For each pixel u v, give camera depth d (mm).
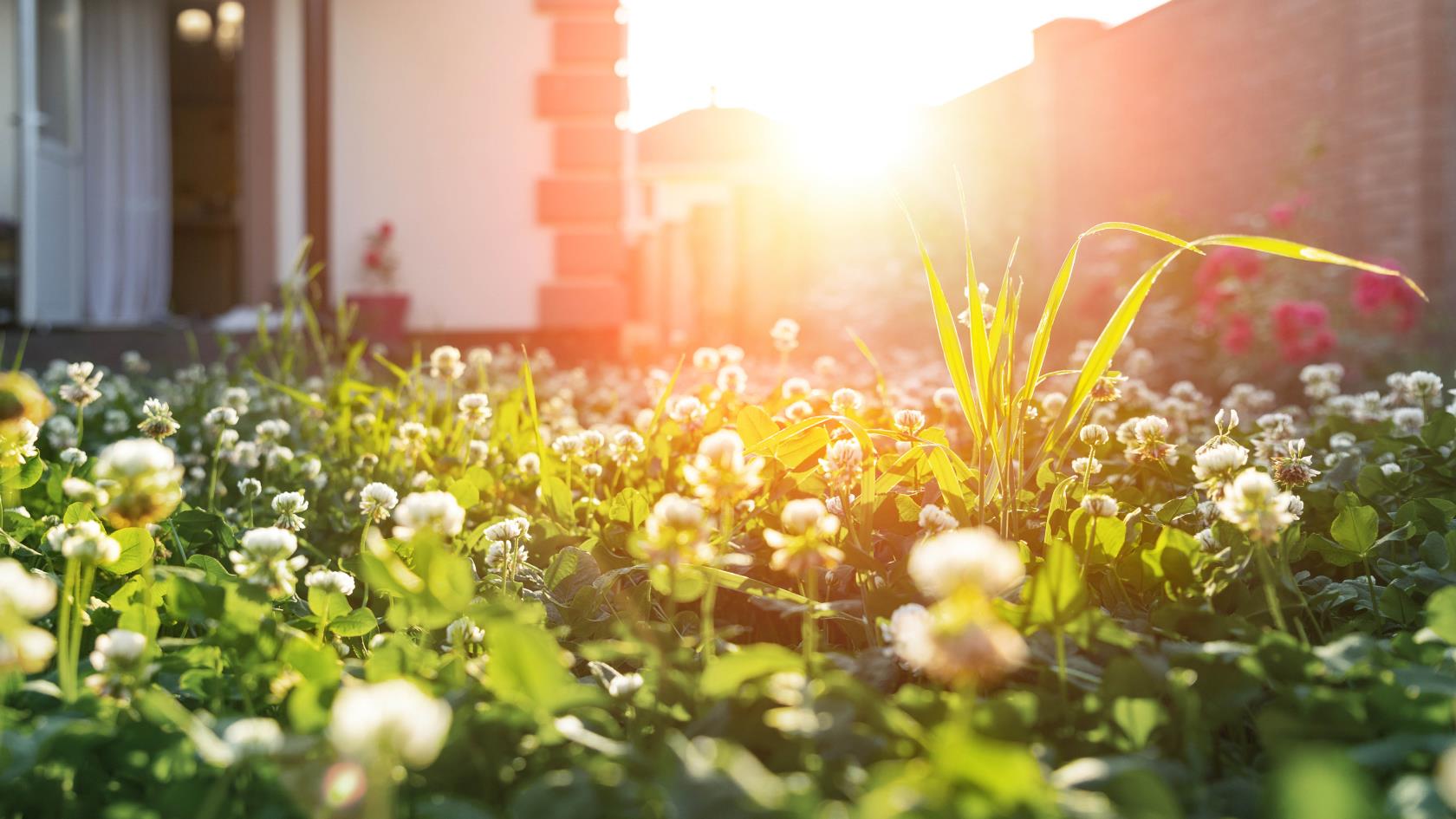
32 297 6910
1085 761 739
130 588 1146
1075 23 7707
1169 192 6867
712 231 8781
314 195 7062
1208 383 4715
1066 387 3072
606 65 7102
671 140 14023
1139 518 1360
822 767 780
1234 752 946
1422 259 5211
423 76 7070
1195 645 999
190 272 12781
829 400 2070
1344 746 836
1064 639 1040
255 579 1013
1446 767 600
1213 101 6523
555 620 1278
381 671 980
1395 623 1265
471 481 1839
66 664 938
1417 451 1775
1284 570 1188
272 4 7434
